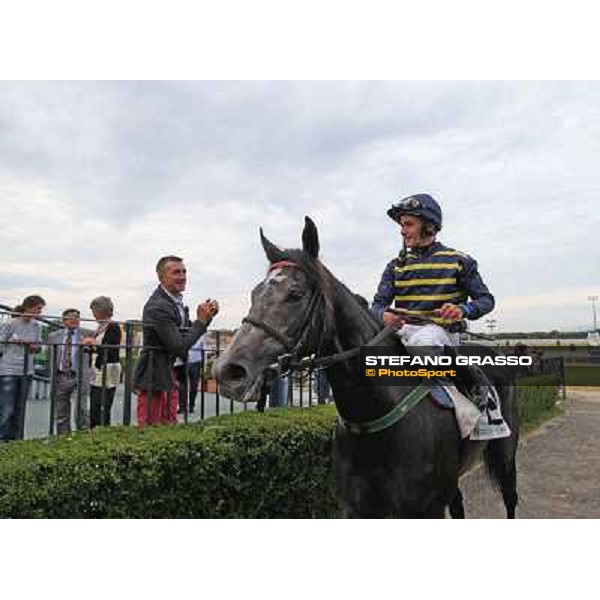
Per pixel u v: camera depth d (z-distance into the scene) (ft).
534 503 19.48
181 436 10.87
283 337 7.50
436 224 10.11
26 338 13.73
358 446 8.59
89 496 8.70
